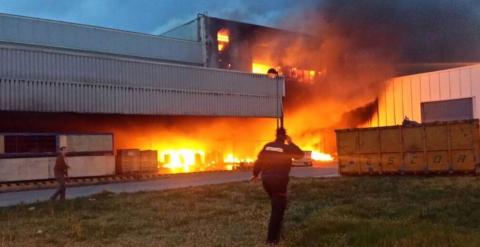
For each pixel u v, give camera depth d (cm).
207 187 1756
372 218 941
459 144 1997
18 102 2712
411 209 1028
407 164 2108
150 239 822
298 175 2456
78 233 877
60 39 3366
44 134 2520
